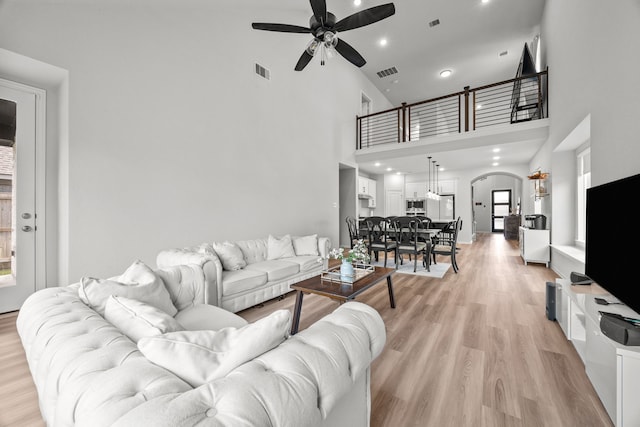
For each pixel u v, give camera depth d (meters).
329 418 0.88
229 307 2.64
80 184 2.73
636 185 1.49
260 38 4.66
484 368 1.84
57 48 2.59
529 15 5.55
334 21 2.87
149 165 3.22
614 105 2.20
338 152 6.71
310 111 5.80
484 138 5.59
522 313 2.81
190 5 3.59
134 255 3.09
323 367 0.82
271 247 3.88
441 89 9.01
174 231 3.45
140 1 3.10
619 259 1.66
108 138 2.91
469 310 2.91
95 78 2.82
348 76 7.20
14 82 2.74
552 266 4.77
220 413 0.60
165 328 1.01
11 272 2.73
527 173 7.77
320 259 3.24
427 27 5.98
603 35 2.42
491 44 6.54
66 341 0.93
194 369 0.77
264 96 4.72
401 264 5.42
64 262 2.78
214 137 3.91
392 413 1.45
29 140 2.82
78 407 0.65
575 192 4.45
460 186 8.88
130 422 0.54
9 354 1.95
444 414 1.44
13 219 2.74
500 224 13.89
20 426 1.32
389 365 1.89
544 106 5.29
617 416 1.27
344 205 7.75
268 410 0.65
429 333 2.38
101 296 1.41
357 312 1.18
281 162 5.05
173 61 3.46
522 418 1.40
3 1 2.32
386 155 6.89
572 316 2.12
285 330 0.91
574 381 1.69
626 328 1.26
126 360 0.83
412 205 9.69
